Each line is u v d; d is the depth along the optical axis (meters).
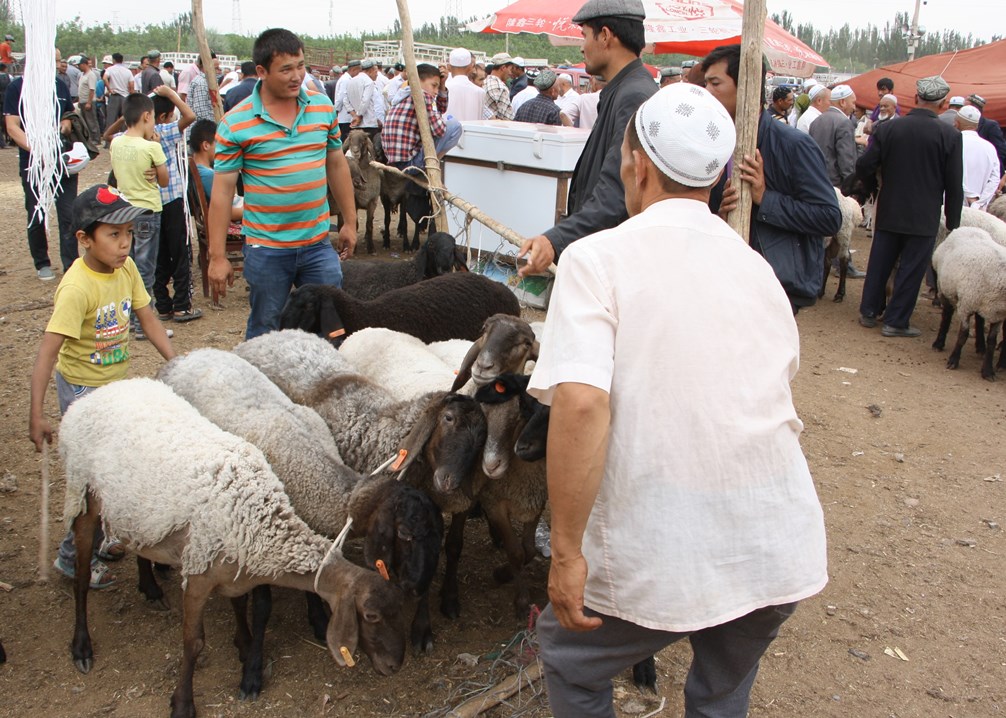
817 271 4.37
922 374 7.84
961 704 3.59
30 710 3.31
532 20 10.91
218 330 7.76
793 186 4.16
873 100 21.52
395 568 3.34
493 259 8.59
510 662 3.63
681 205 2.19
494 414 3.61
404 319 5.60
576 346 2.02
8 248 10.41
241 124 5.01
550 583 2.13
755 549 2.12
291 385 4.48
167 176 7.31
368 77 14.65
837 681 3.71
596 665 2.32
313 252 5.50
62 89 8.58
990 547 4.86
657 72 16.14
